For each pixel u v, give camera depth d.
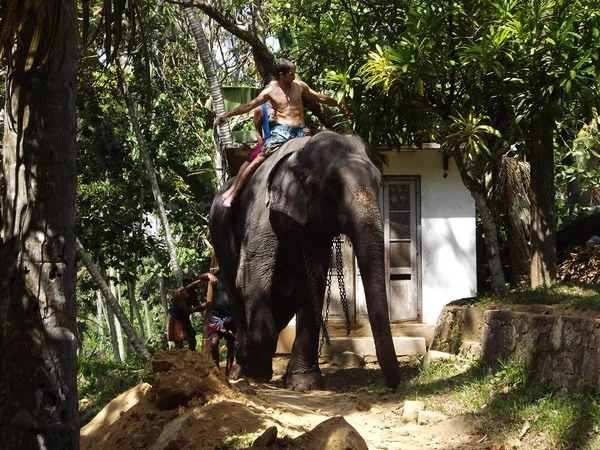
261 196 8.68
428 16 9.13
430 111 10.27
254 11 15.62
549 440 5.85
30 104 4.27
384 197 12.16
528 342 7.44
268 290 8.59
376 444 6.21
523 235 13.88
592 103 9.40
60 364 4.23
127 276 15.87
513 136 10.26
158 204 15.41
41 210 4.26
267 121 9.26
